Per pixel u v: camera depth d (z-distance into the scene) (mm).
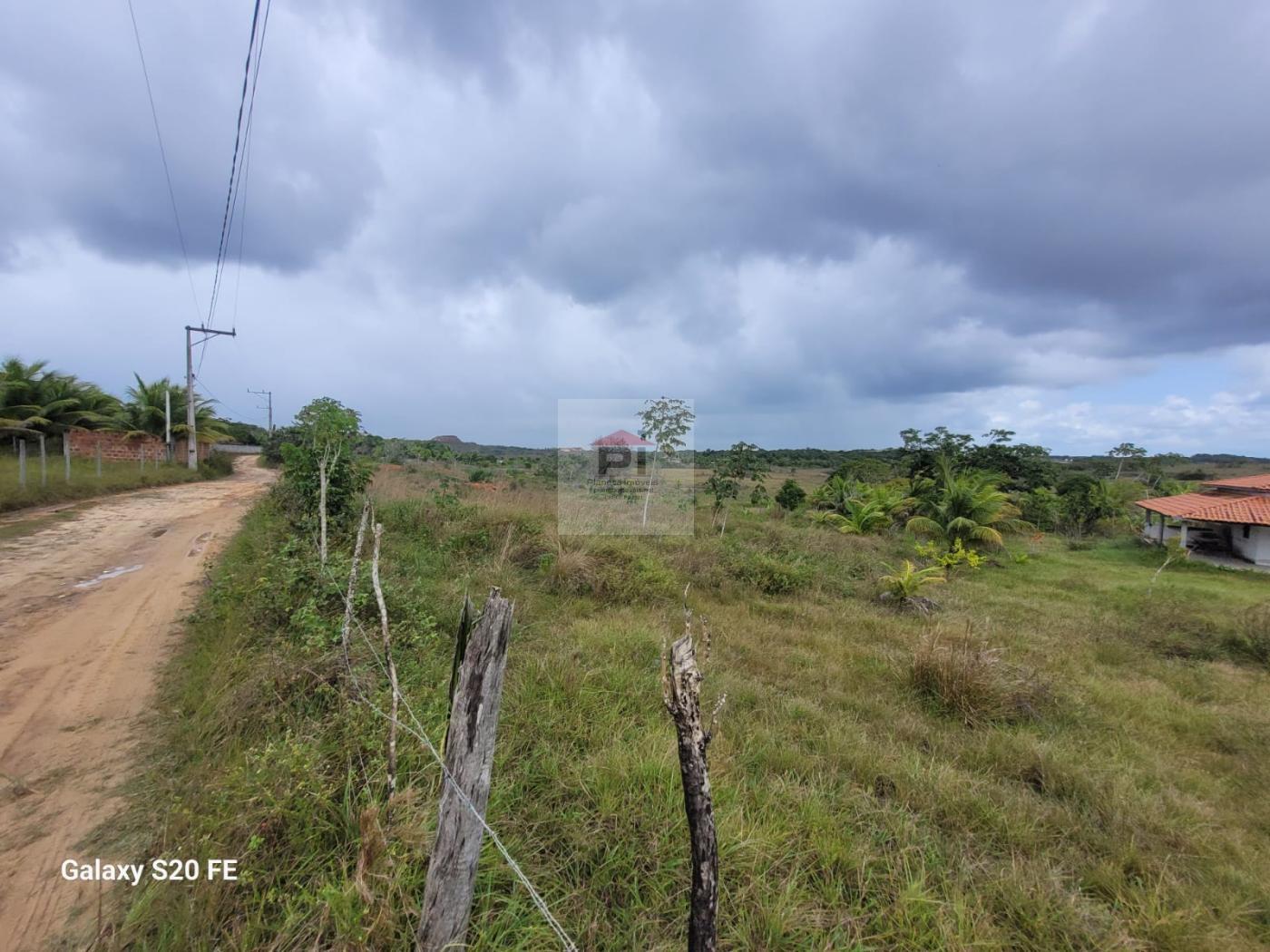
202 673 3678
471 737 1568
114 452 21281
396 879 1864
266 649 3793
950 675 4445
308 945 1783
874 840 2613
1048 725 4184
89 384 22719
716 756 3094
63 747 3035
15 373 19906
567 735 3223
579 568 6875
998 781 3363
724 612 6625
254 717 3029
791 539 10773
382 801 2342
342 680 3186
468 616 1710
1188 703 4859
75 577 6426
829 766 3250
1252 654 6148
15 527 9250
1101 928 2213
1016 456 22609
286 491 9492
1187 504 15117
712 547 8969
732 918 2104
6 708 3432
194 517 10938
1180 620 6852
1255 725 4309
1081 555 14594
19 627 4789
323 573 4484
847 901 2264
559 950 1896
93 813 2525
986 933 2125
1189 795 3342
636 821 2518
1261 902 2482
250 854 2066
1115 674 5527
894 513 15828
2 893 2078
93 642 4477
